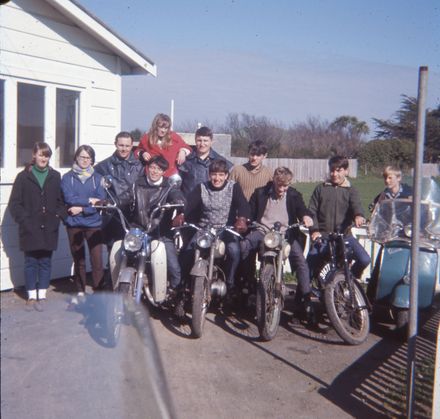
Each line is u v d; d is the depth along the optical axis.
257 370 5.03
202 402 4.32
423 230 6.03
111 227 6.54
